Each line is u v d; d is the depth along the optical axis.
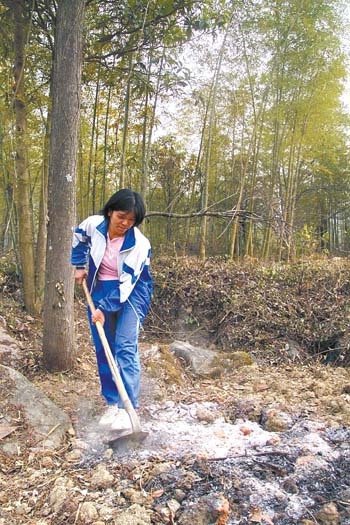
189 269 7.06
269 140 10.87
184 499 2.49
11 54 5.60
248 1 7.98
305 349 6.07
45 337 4.22
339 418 3.57
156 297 6.71
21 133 5.43
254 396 4.11
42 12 5.28
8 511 2.40
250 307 6.37
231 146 11.88
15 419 3.20
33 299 5.62
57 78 4.04
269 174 12.06
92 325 3.39
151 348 4.99
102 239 3.29
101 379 3.43
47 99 5.77
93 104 7.88
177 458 2.88
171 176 10.77
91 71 6.07
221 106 10.41
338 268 7.19
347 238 16.44
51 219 4.13
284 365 5.69
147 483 2.60
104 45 6.05
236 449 3.02
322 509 2.44
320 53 9.11
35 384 3.96
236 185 12.17
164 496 2.51
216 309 6.55
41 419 3.24
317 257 9.02
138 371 3.27
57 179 4.09
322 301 6.52
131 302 3.33
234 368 5.16
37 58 5.66
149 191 11.19
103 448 3.04
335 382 4.68
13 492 2.56
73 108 4.06
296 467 2.80
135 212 3.19
